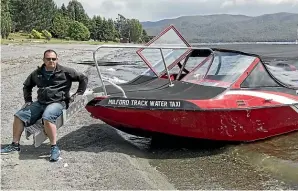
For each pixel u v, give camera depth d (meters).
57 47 63.91
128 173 5.80
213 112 6.59
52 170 5.77
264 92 7.48
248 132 7.16
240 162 6.47
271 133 7.57
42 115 6.25
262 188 5.39
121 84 8.25
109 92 7.16
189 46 8.48
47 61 6.33
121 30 174.12
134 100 6.47
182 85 7.56
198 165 6.35
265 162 6.43
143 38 180.25
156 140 7.50
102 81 6.75
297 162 6.42
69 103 6.64
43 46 64.31
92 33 144.38
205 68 7.94
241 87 7.32
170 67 8.20
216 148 7.18
